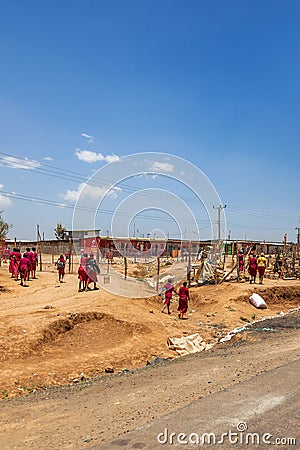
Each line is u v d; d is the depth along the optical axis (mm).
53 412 6133
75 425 5391
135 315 14750
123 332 13188
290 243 30047
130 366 10305
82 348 11430
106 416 5625
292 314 16781
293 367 7590
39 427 5477
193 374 7758
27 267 22891
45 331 11625
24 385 8156
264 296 21094
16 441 5027
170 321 15445
